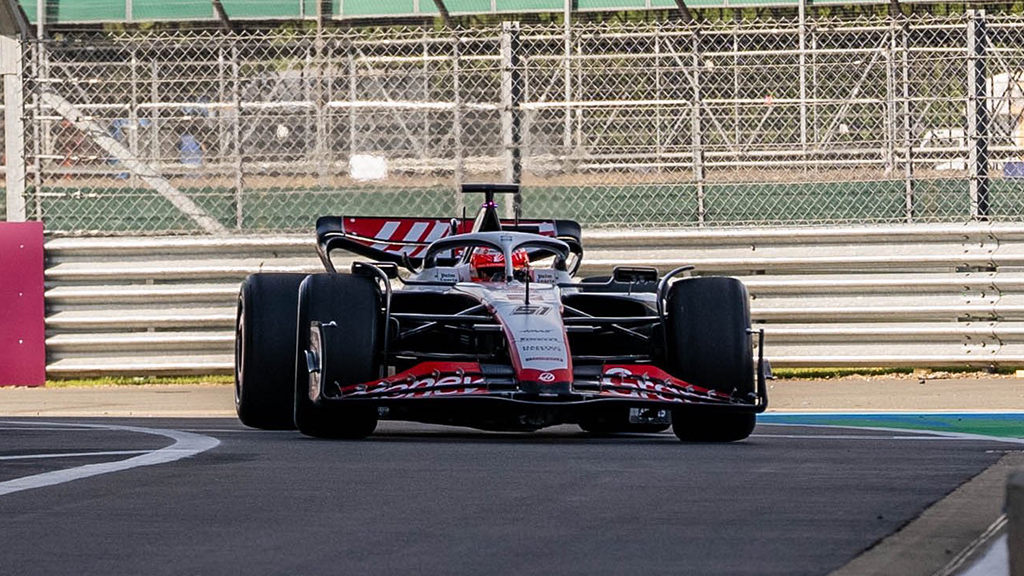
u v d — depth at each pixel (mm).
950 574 10656
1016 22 40656
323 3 55219
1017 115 39625
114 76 47344
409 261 27938
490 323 23188
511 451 20766
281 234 40281
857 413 30859
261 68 47219
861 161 39375
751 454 20312
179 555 11797
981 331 38062
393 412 22391
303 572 11023
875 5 52312
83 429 25859
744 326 23859
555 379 21484
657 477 17141
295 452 20500
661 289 24141
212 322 39469
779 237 39000
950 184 39406
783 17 54000
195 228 40719
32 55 40750
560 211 40312
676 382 22938
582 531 12930
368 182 40906
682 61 48062
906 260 38469
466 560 11492
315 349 22641
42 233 39094
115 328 39438
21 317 38938
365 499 15164
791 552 11719
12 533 12984
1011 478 9641
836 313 38500
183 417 31078
